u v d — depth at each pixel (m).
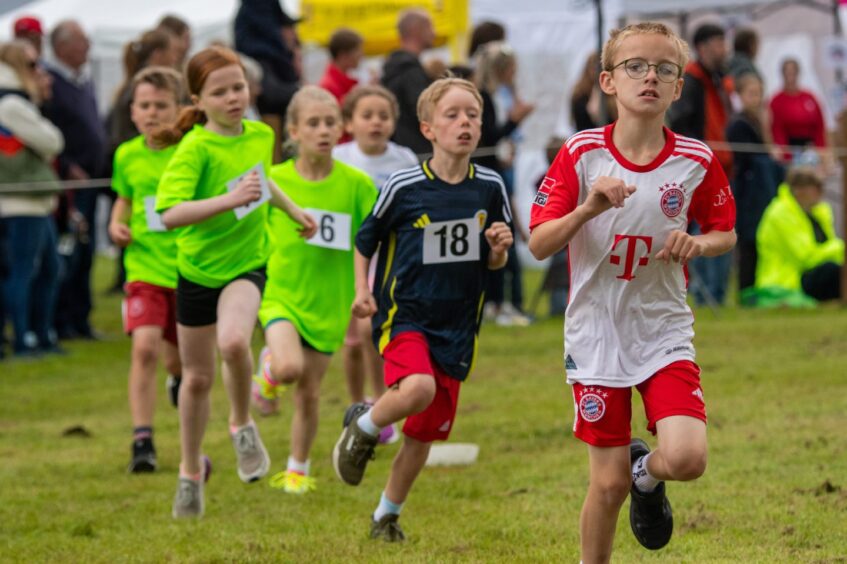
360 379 24.92
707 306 43.88
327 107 21.86
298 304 21.27
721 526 17.47
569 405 27.14
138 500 20.73
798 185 44.38
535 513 18.64
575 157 13.79
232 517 19.30
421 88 33.84
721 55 40.78
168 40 33.56
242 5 35.34
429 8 51.88
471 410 27.08
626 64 13.54
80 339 39.47
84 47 39.41
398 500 17.42
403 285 17.59
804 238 43.97
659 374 13.70
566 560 16.05
